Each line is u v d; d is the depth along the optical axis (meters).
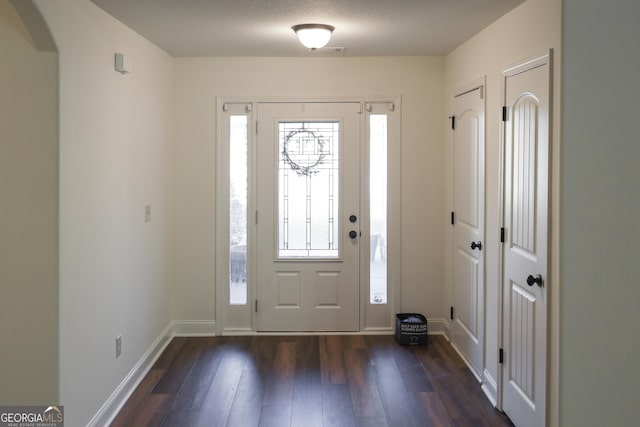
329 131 4.76
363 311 4.84
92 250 2.93
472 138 3.94
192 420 3.18
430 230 4.79
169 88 4.56
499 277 3.33
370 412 3.29
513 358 3.13
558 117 2.51
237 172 4.78
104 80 3.10
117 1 2.91
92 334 2.94
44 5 2.35
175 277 4.77
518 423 3.03
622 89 1.65
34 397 2.54
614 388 1.69
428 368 4.02
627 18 1.63
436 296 4.83
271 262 4.80
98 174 3.01
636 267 1.66
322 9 3.12
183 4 3.00
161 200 4.35
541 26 2.70
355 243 4.82
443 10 3.14
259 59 4.67
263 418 3.21
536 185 2.76
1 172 2.49
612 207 1.67
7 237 2.50
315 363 4.12
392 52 4.50
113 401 3.25
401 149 4.74
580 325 1.70
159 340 4.32
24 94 2.48
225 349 4.44
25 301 2.52
